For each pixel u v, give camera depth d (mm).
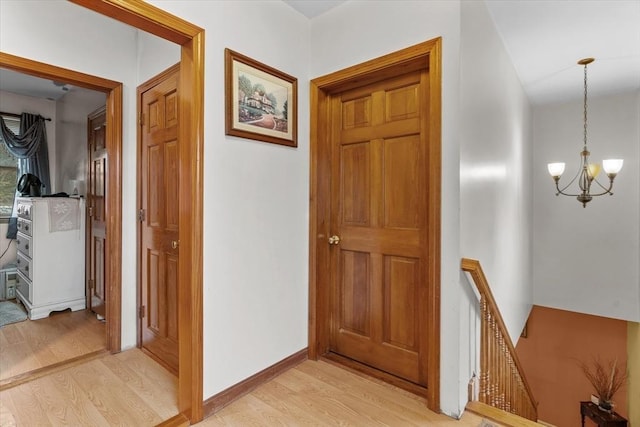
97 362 2367
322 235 2475
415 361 2102
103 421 1743
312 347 2428
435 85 1834
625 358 4188
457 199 1784
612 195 4141
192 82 1726
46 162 4203
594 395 4242
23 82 3615
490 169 2352
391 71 2086
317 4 2248
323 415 1805
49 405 1871
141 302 2590
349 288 2424
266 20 2107
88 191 3355
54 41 2203
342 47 2246
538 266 4637
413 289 2107
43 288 3195
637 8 2277
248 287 2016
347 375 2215
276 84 2172
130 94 2586
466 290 1892
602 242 4207
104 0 1393
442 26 1818
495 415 1801
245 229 1991
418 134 2061
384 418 1786
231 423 1736
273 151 2174
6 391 1999
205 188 1772
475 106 2006
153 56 2428
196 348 1739
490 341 2080
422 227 2053
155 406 1871
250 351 2031
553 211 4527
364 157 2318
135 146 2613
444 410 1821
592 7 2283
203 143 1757
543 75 3471
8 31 2020
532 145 4582
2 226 3953
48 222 3225
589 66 3260
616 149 4113
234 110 1903
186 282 1767
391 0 2010
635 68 3299
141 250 2586
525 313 4031
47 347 2582
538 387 4738
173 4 1623
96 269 3230
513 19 2420
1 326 2980
